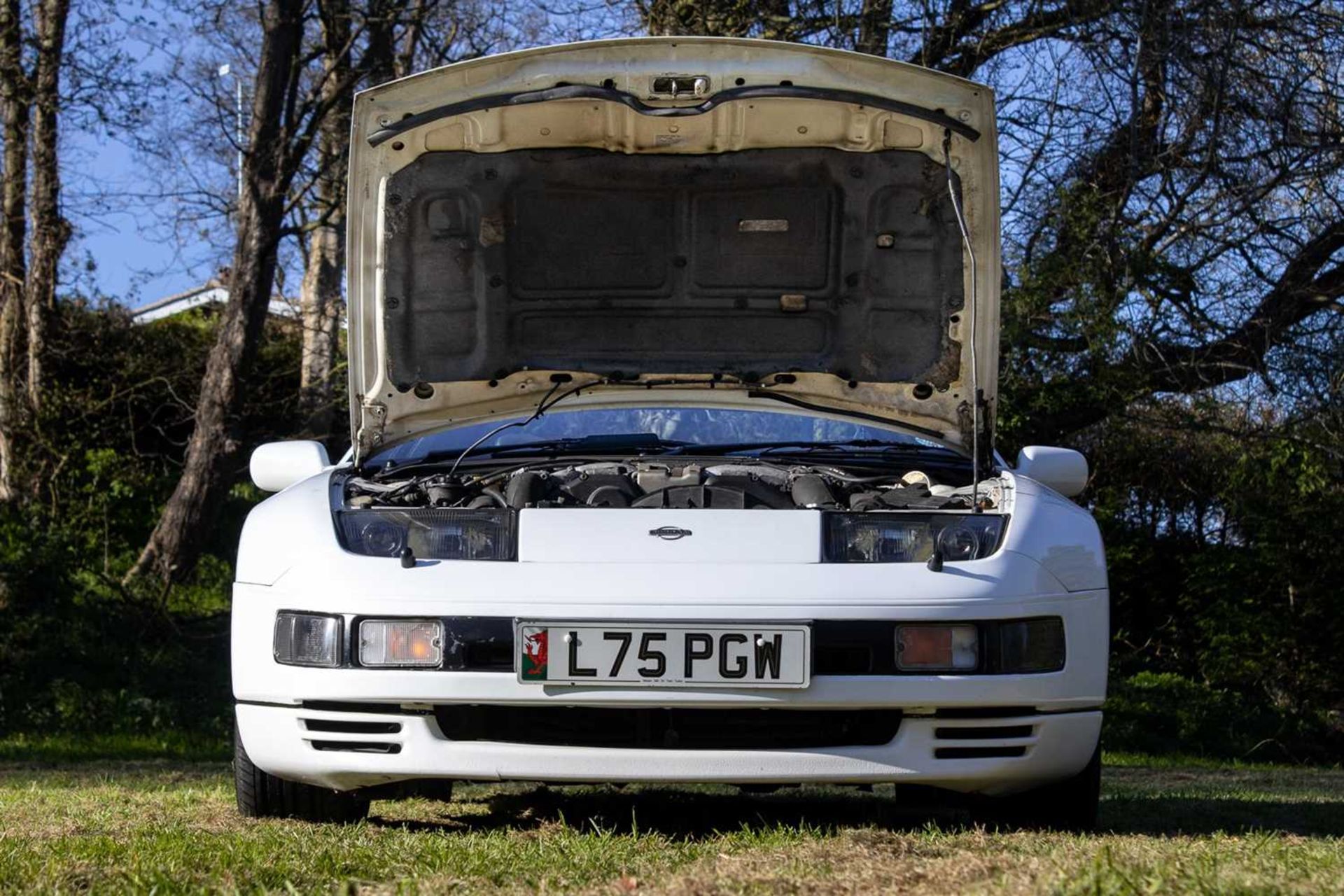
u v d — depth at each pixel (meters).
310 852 3.36
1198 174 14.30
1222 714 15.89
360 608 3.65
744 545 3.72
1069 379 14.95
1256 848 3.22
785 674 3.53
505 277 4.83
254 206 15.45
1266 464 15.34
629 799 5.25
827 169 4.69
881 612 3.59
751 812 4.79
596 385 4.96
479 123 4.56
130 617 14.18
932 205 4.69
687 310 4.90
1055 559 3.79
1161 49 13.88
